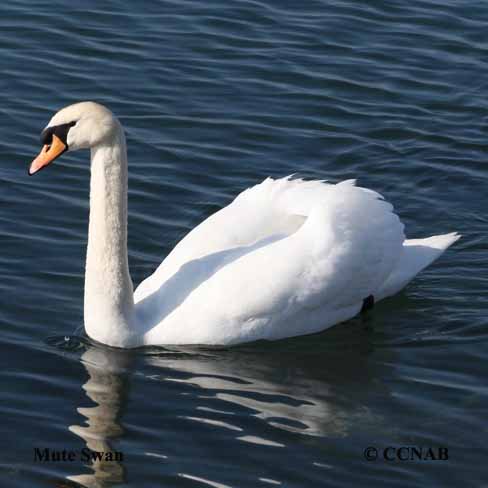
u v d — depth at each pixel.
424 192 19.45
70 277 16.83
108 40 22.73
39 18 23.22
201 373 15.15
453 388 14.95
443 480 13.27
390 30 23.41
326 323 16.25
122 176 15.07
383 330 16.30
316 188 16.53
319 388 14.94
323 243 15.90
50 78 21.59
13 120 20.38
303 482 13.12
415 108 21.36
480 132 20.83
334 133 20.66
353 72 22.22
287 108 21.20
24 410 14.21
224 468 13.30
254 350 15.75
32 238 17.56
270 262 15.77
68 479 13.12
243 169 19.61
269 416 14.29
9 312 16.03
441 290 17.22
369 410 14.48
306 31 23.28
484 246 18.25
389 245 16.44
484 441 13.91
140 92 21.39
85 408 14.29
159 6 23.88
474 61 22.61
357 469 13.38
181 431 13.92
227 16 23.64
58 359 15.20
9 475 13.18
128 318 15.58
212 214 18.14
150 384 14.84
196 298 15.73
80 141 14.74
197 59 22.34
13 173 19.09
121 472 13.22
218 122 20.73
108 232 15.27
